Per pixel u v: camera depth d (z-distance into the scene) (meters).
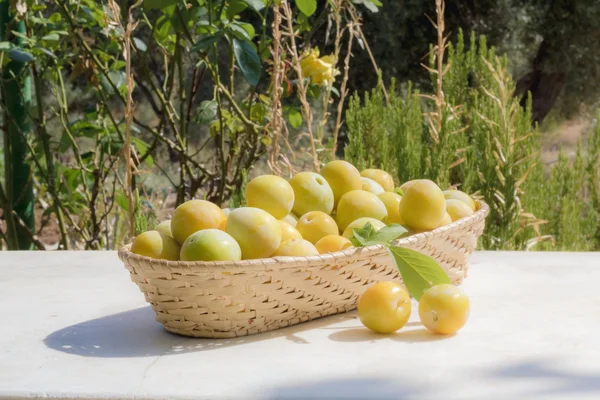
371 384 1.01
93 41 3.17
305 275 1.20
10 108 2.61
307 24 2.53
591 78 4.76
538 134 2.40
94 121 2.87
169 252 1.23
